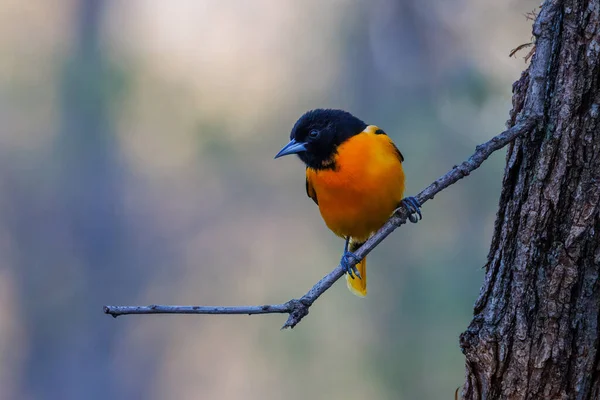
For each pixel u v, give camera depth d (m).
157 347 21.00
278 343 17.25
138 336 20.73
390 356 15.67
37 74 18.59
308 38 17.98
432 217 15.79
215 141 17.09
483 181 15.36
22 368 19.97
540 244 4.86
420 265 15.77
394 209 7.07
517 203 5.02
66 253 19.42
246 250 20.16
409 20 16.48
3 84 18.59
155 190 19.41
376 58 17.11
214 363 21.83
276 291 19.58
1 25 18.70
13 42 18.72
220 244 20.19
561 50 4.84
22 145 18.83
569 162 4.76
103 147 18.08
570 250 4.75
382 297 16.08
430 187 5.13
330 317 16.97
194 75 17.75
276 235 19.97
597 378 4.77
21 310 19.72
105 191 18.84
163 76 17.38
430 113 15.98
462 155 15.35
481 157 5.04
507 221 5.08
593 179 4.71
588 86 4.73
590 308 4.73
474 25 14.83
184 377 21.59
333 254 19.52
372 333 16.09
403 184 7.06
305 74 17.98
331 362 16.62
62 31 18.53
